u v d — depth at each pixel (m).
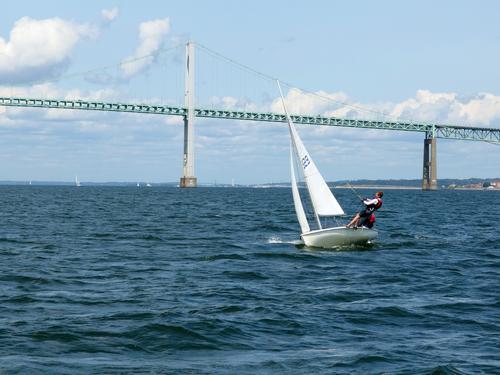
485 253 35.62
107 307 20.02
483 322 18.38
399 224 58.03
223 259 32.34
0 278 25.42
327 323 18.17
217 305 20.45
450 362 14.44
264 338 16.53
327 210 36.50
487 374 13.62
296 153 37.47
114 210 83.38
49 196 147.00
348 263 30.94
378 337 16.73
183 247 38.03
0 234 45.56
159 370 13.69
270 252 34.78
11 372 13.24
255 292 22.98
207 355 14.98
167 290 23.28
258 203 112.62
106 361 14.27
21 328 16.92
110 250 36.28
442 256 34.03
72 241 41.25
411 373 13.66
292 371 13.77
